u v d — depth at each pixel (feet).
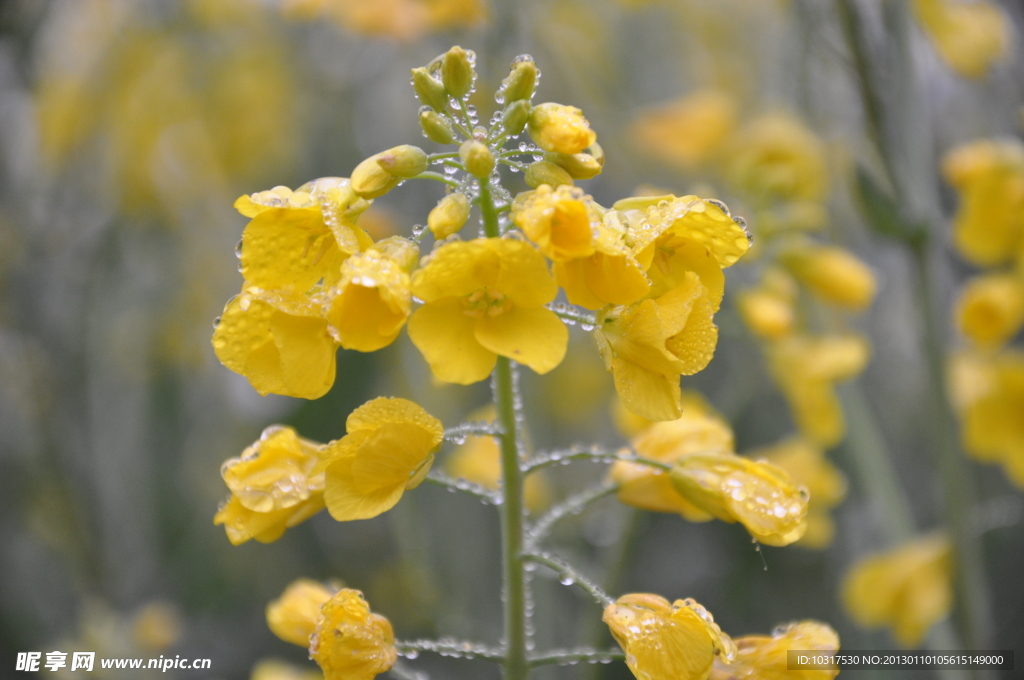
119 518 1.83
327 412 1.70
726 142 1.73
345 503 1.05
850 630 1.58
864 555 1.64
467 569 1.66
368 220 1.50
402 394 1.66
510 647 1.08
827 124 1.47
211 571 1.79
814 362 1.36
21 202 1.80
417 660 1.66
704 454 1.11
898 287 1.85
